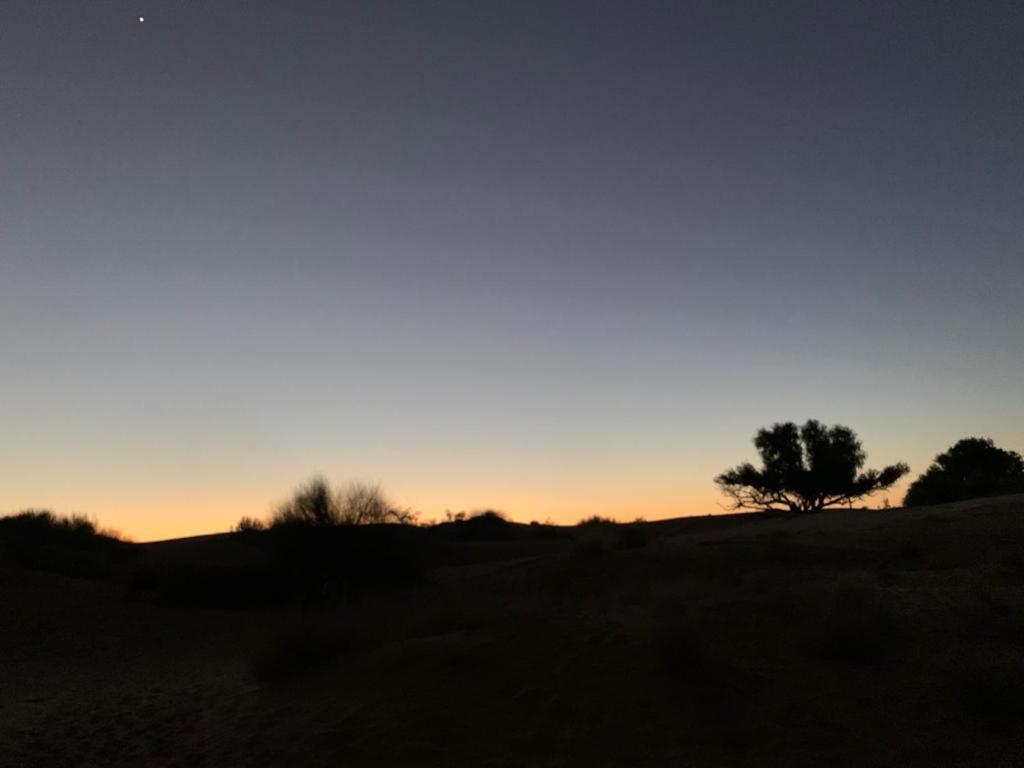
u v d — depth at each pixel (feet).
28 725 48.21
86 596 100.27
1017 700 32.48
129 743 43.16
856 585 50.65
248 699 46.96
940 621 43.68
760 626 44.55
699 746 33.32
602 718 36.37
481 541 164.04
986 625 41.96
